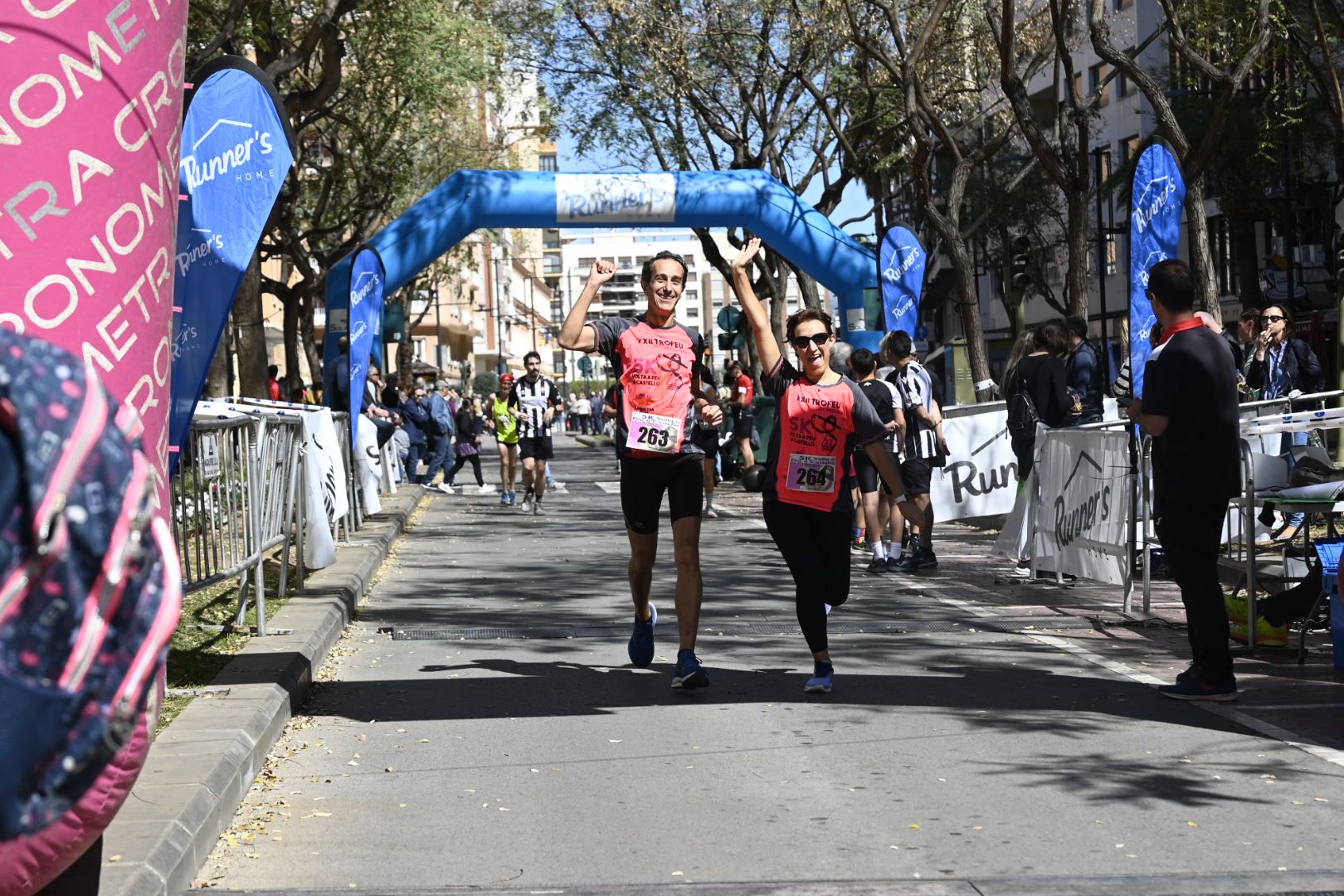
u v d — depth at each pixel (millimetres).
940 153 28531
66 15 3762
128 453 2516
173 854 4387
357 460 17250
